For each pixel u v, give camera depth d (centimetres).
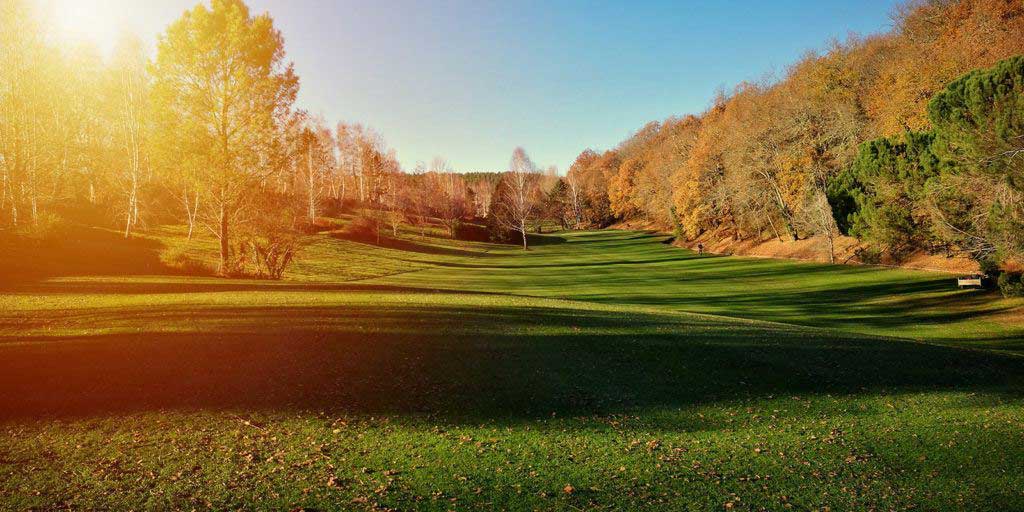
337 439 773
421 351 1213
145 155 4475
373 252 5612
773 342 1470
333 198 8856
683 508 618
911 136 3312
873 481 717
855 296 3141
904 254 4003
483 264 5744
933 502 657
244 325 1305
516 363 1180
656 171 8725
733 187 6072
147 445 712
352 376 1031
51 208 3788
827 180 4938
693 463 757
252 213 2916
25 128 3073
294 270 4088
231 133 2656
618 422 912
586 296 3372
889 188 3516
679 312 2092
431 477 675
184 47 2469
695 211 6988
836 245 4944
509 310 1722
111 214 4609
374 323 1412
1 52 2906
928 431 918
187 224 5019
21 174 3078
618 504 621
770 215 6103
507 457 750
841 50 5738
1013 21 3681
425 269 4944
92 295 1691
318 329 1316
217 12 2538
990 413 1017
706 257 6184
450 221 8694
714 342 1437
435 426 845
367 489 632
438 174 11244
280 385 959
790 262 4981
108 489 595
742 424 930
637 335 1470
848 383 1177
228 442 738
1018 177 2206
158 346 1105
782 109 5459
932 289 3038
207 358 1058
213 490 607
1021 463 786
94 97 4359
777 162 5450
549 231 12706
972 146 2381
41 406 802
